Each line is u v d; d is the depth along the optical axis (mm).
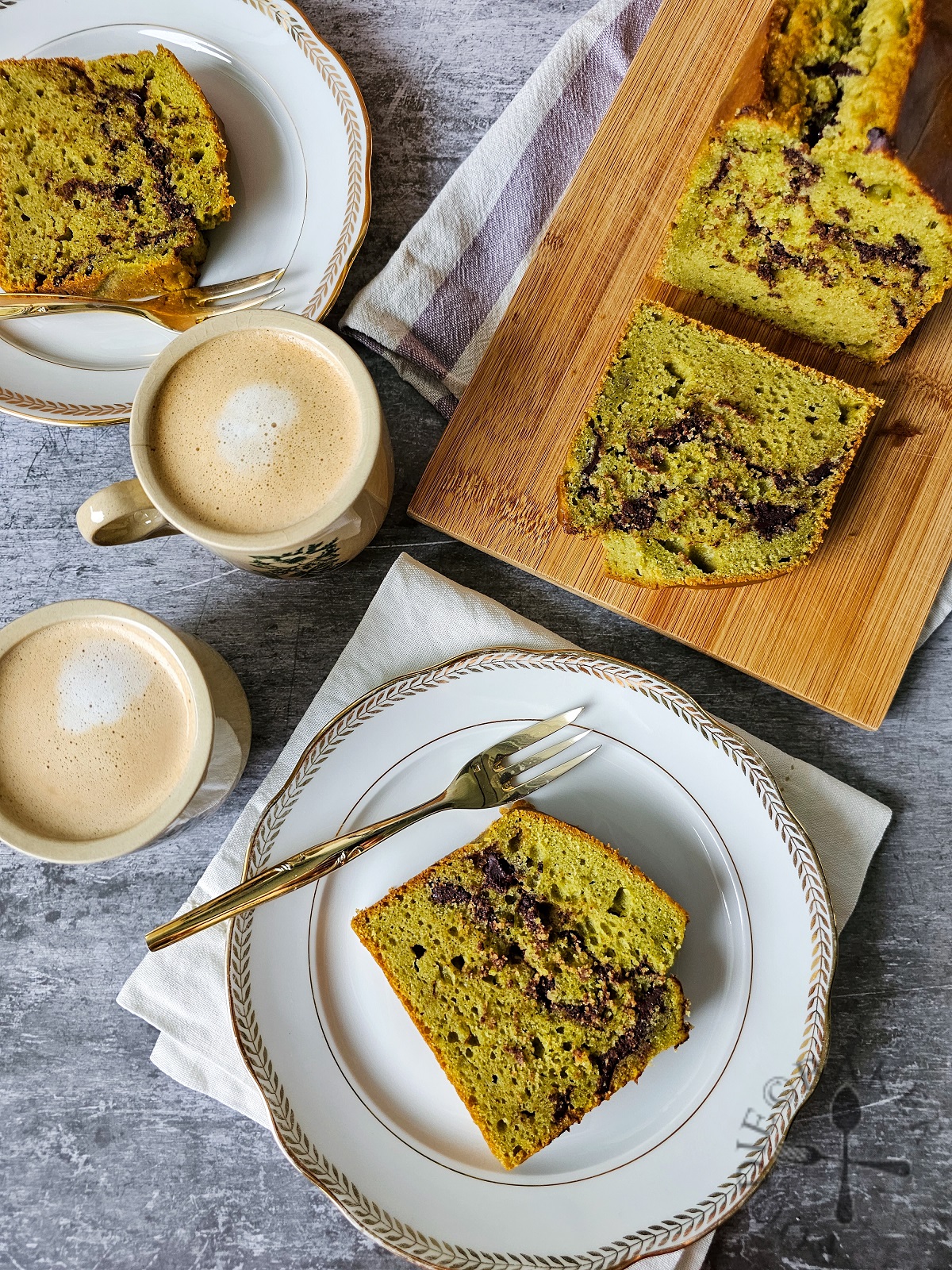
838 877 406
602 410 416
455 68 453
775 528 410
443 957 388
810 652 412
